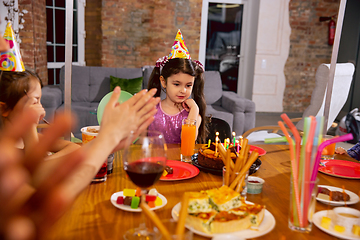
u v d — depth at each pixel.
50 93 3.38
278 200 0.85
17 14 3.93
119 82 3.88
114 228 0.66
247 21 5.86
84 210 0.74
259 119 5.41
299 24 5.68
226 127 1.78
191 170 1.04
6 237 0.23
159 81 1.63
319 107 2.45
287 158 1.25
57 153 1.04
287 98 5.95
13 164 0.24
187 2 5.04
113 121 0.57
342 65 2.48
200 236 0.65
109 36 5.00
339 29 1.23
